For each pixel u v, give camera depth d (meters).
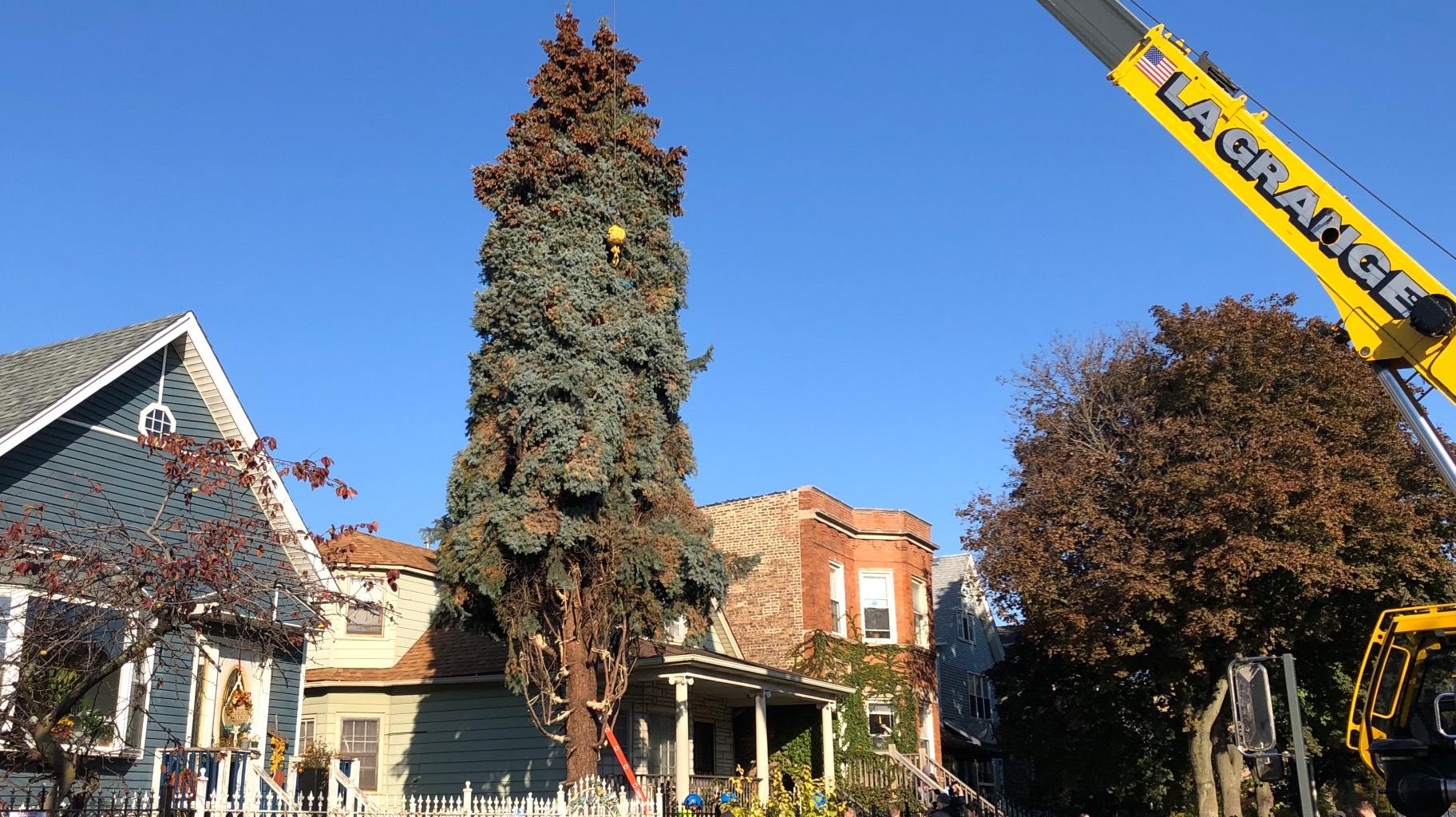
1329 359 26.25
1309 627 26.62
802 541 32.59
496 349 20.00
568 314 19.30
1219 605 25.02
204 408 18.92
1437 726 10.38
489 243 20.58
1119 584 25.28
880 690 32.97
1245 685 9.45
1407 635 10.86
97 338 18.92
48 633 10.74
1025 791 45.81
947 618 44.34
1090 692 31.81
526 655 18.95
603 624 18.98
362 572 26.05
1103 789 35.38
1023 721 35.62
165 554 11.09
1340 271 11.49
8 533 11.04
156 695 16.73
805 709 31.34
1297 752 9.22
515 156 20.84
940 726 37.81
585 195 20.67
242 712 18.09
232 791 16.45
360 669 26.20
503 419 19.27
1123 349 31.42
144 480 17.39
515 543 18.33
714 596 20.30
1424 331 10.95
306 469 12.19
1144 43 12.66
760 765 25.91
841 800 25.30
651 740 26.34
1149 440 27.62
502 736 24.73
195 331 18.42
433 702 25.70
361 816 15.82
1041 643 29.75
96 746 14.79
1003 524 28.84
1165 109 12.48
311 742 23.50
